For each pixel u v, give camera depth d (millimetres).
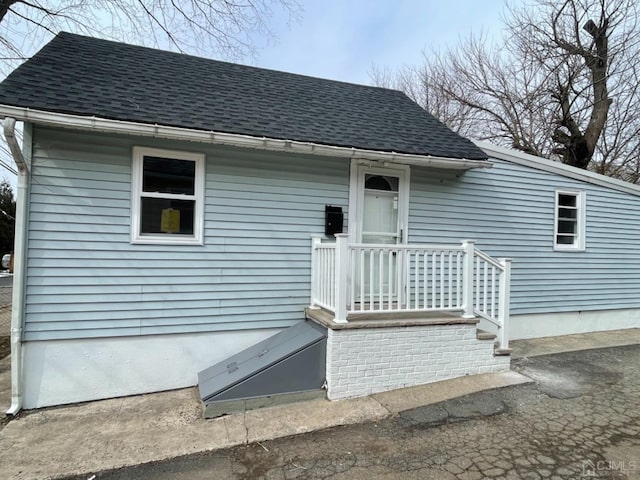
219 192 4824
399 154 5121
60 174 4184
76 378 4277
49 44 5363
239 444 3312
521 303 6887
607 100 12492
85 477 2861
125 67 5395
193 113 4605
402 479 2783
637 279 8000
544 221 7082
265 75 6828
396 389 4438
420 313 5086
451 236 6238
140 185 4480
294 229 5188
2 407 4078
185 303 4688
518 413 3834
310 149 4766
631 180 14078
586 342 6652
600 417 3721
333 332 4199
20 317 4027
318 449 3227
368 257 5633
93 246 4312
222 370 4441
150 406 4141
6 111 3580
